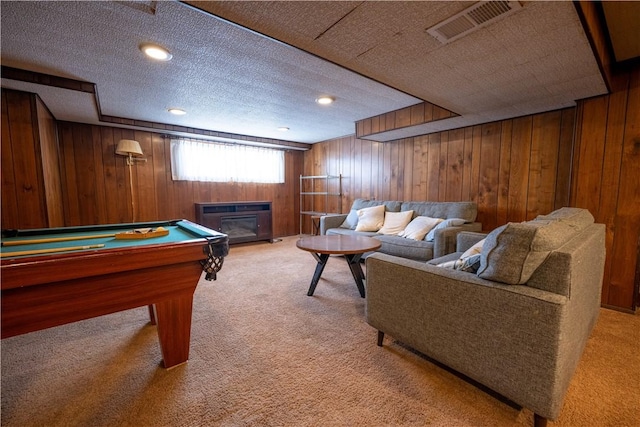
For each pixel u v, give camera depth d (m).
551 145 2.69
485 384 1.24
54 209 3.03
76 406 1.27
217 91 2.55
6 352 1.69
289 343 1.79
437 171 3.62
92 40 1.68
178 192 4.40
